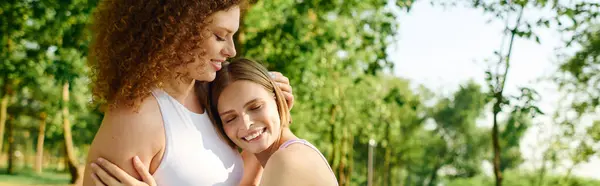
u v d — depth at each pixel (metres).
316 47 12.50
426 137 54.09
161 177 2.44
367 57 13.21
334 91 18.34
